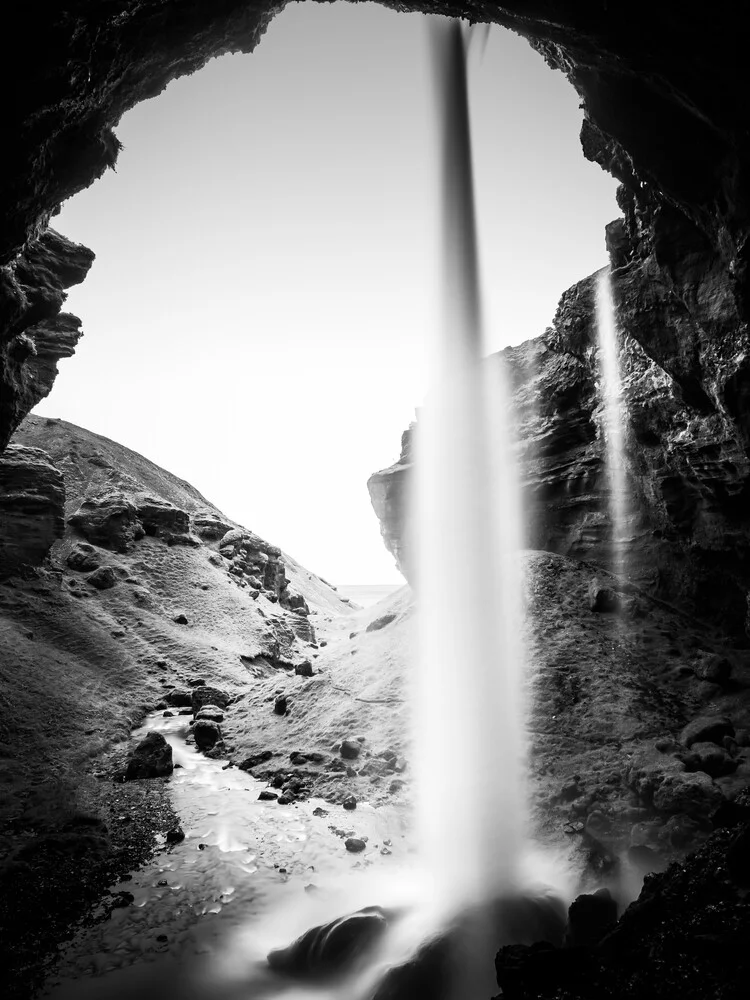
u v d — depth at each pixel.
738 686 13.32
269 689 20.84
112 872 9.98
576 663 14.61
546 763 11.90
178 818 12.22
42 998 6.94
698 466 13.27
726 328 10.07
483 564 19.58
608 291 18.19
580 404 20.33
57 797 13.02
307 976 7.43
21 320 13.92
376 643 20.00
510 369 23.42
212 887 9.47
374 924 7.92
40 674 20.12
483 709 14.06
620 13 7.90
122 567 31.59
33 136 9.34
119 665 23.58
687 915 5.76
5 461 27.38
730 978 4.70
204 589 33.75
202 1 10.04
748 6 6.78
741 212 8.95
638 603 16.64
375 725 15.25
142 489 40.22
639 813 9.81
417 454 21.97
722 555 15.02
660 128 9.68
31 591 25.92
